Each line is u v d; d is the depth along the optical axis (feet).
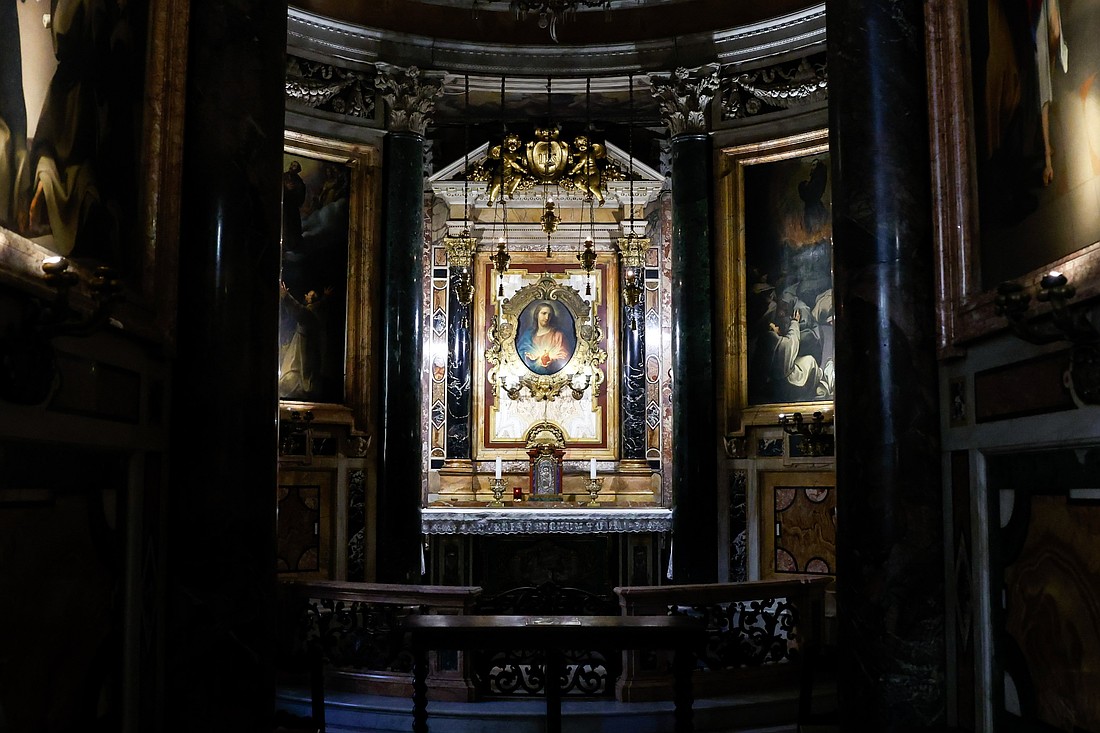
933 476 23.15
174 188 21.80
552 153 45.83
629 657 29.71
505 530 45.78
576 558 49.03
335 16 41.32
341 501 40.32
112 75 19.25
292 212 40.32
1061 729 17.57
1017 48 19.44
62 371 16.51
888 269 23.54
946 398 23.00
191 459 21.66
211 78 22.70
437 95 43.24
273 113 23.56
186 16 22.45
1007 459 20.07
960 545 22.07
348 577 40.29
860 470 23.49
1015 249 19.65
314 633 35.24
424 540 47.52
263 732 21.77
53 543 16.40
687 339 42.32
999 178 20.49
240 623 21.57
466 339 51.21
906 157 23.81
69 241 17.13
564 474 50.70
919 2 24.30
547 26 43.91
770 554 40.93
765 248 42.19
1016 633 19.44
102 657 18.40
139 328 19.48
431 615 26.50
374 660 31.22
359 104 42.04
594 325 51.67
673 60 43.52
